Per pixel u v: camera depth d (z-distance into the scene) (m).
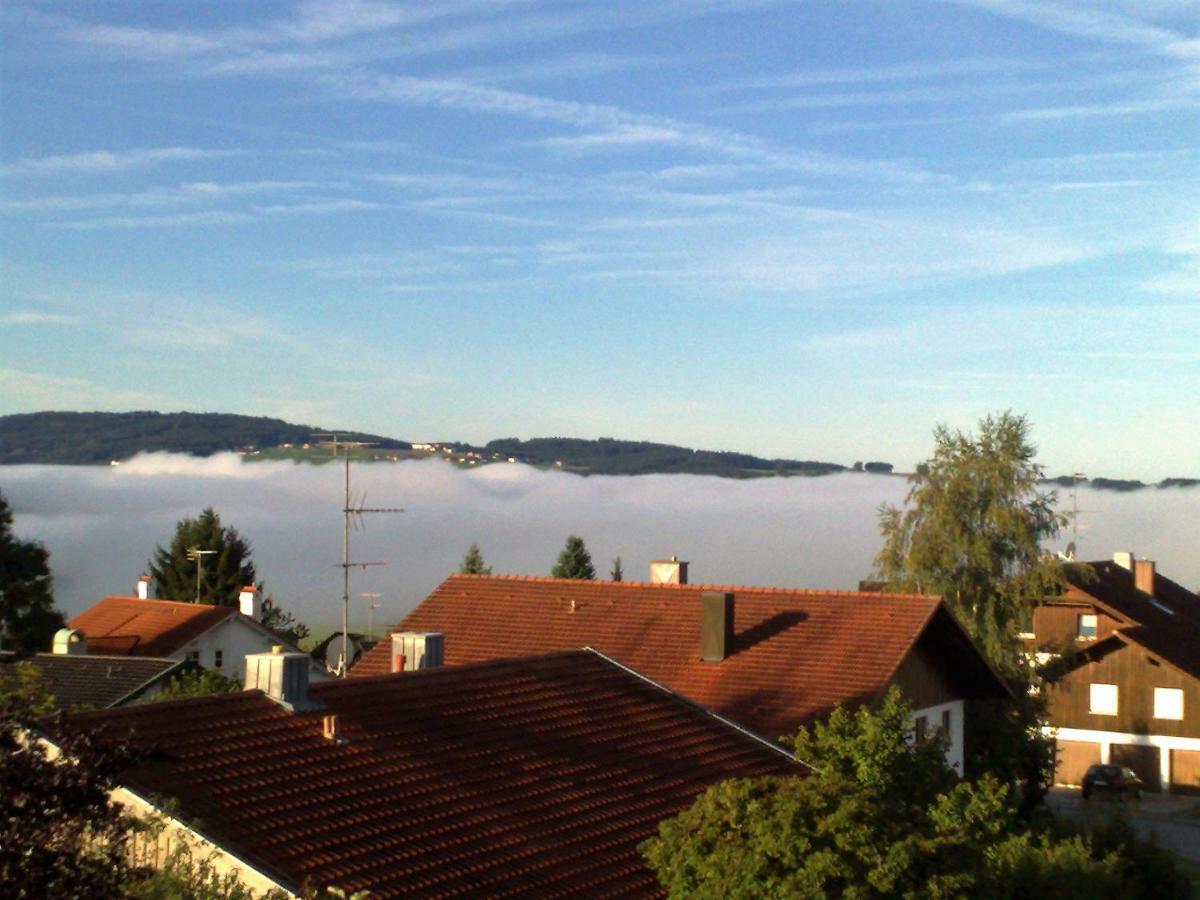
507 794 14.55
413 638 19.91
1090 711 51.00
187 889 9.91
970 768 33.28
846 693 25.11
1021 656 44.41
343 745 14.19
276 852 11.54
